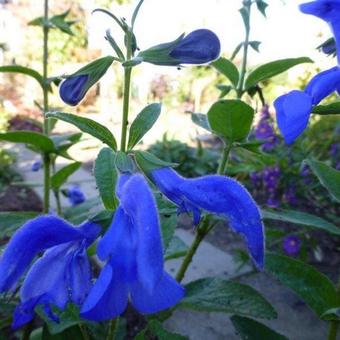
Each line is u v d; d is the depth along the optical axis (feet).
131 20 0.38
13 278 0.29
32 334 0.63
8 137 0.65
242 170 0.85
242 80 0.61
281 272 0.45
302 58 0.54
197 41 0.39
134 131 0.38
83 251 0.31
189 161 2.11
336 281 0.99
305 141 1.73
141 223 0.25
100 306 0.25
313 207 1.49
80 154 2.55
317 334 0.81
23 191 1.86
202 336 0.79
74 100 0.39
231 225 0.30
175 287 0.26
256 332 0.46
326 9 0.34
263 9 0.61
